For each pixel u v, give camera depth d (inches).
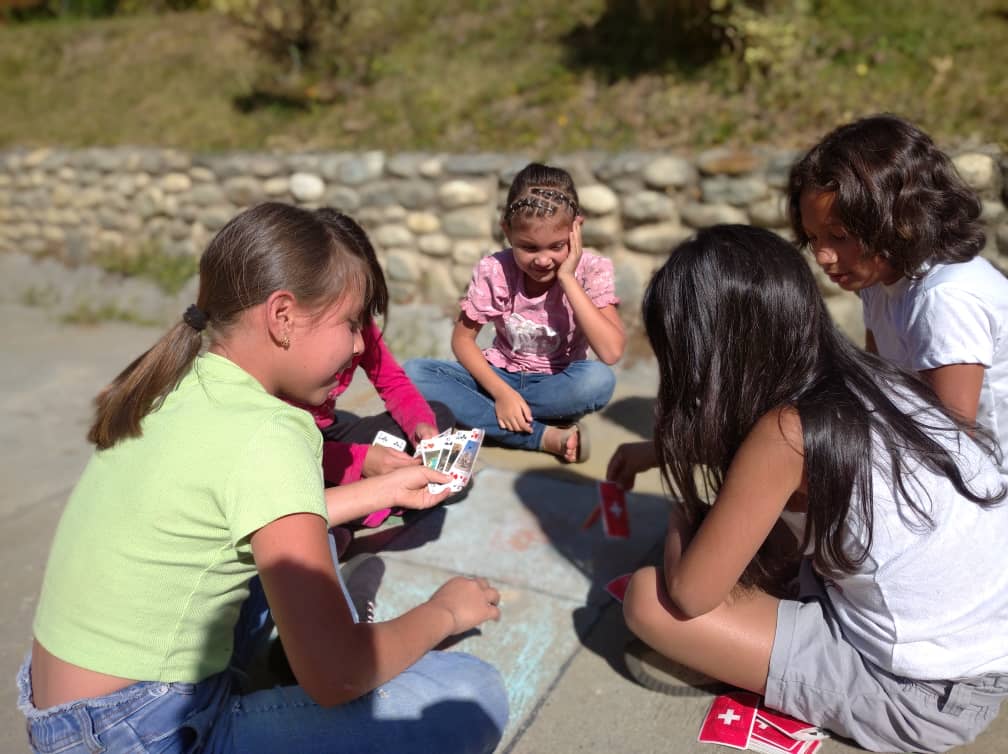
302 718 59.4
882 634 64.9
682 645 71.6
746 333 63.1
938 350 76.4
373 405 128.4
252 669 75.5
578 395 122.2
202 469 52.7
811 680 68.1
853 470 60.0
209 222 225.6
